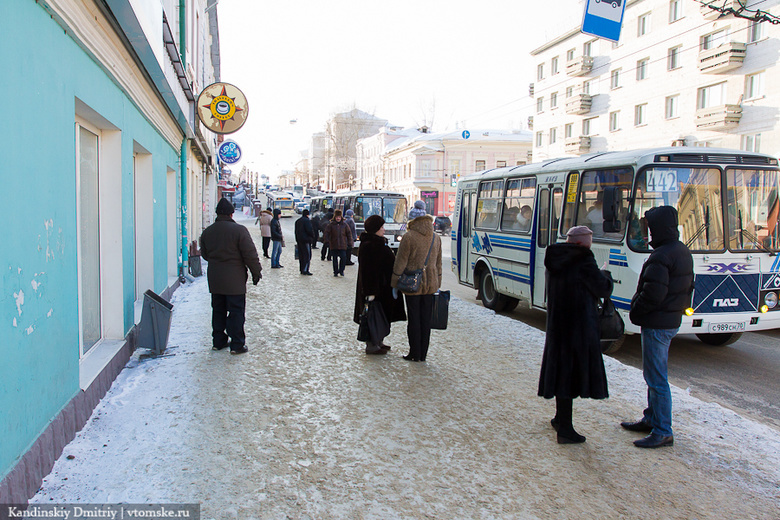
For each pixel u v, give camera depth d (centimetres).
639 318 437
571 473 388
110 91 546
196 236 2033
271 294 1145
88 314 553
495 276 1072
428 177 5472
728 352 791
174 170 1230
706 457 418
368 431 445
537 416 493
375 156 7162
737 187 720
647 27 3155
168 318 654
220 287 653
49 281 356
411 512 329
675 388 574
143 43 575
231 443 412
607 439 448
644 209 704
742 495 365
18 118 309
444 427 460
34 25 335
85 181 547
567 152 3806
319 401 509
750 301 706
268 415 470
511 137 5666
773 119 2425
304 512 324
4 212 289
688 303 681
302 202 6662
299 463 385
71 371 405
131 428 430
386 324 670
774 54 2412
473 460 402
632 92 3275
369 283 666
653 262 424
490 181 1118
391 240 2156
